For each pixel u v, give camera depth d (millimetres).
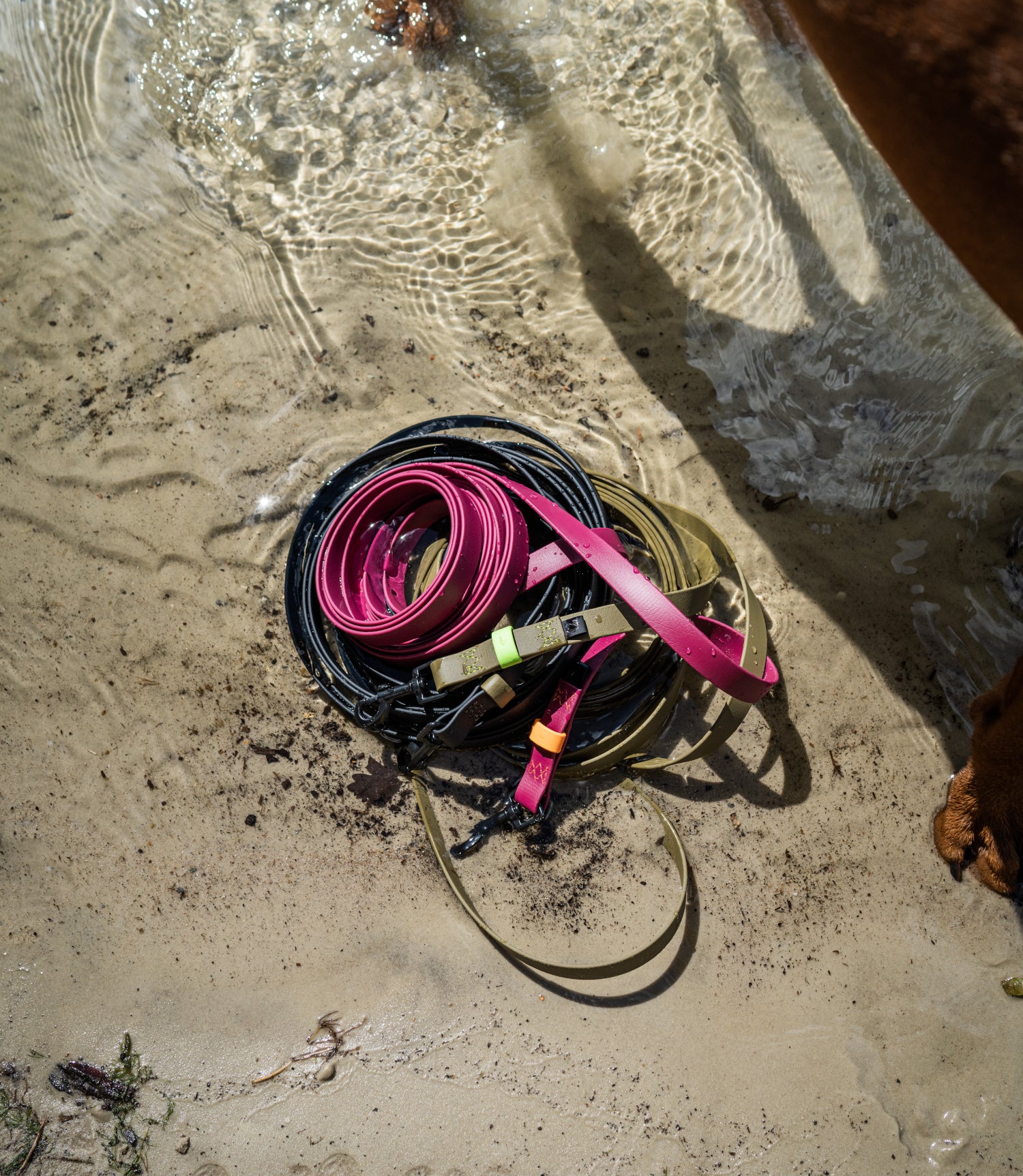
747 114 1006
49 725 877
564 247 982
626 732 830
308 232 997
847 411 919
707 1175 766
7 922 838
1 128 1038
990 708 738
